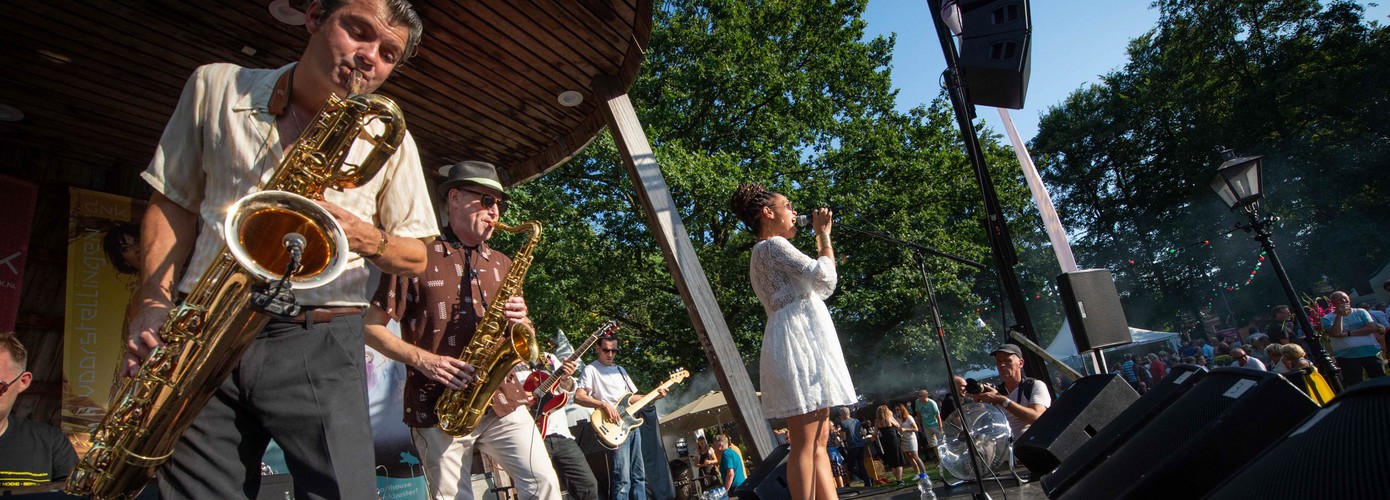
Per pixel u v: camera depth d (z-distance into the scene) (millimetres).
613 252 18172
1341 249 28734
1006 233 6230
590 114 6023
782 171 20094
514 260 3613
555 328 15094
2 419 3164
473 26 4820
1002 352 5965
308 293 1824
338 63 1903
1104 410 3797
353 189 2021
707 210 17531
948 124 22438
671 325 18625
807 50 21969
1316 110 29344
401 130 1899
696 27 19797
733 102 19844
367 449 1853
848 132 20812
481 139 6320
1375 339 9070
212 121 1888
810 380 3016
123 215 6043
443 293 3398
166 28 4453
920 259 4727
